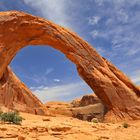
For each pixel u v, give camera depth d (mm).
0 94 26625
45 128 12320
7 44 27078
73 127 13992
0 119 13531
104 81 27453
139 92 28891
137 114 27078
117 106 27203
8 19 27266
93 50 28891
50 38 27984
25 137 10289
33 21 28000
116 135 14086
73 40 28328
